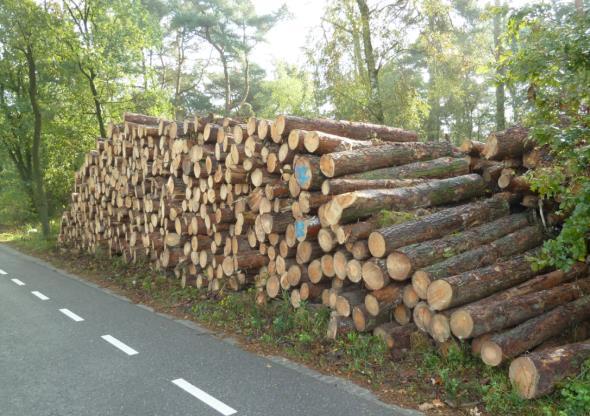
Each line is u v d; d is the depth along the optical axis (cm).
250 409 388
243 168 698
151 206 900
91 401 407
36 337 587
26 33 1448
